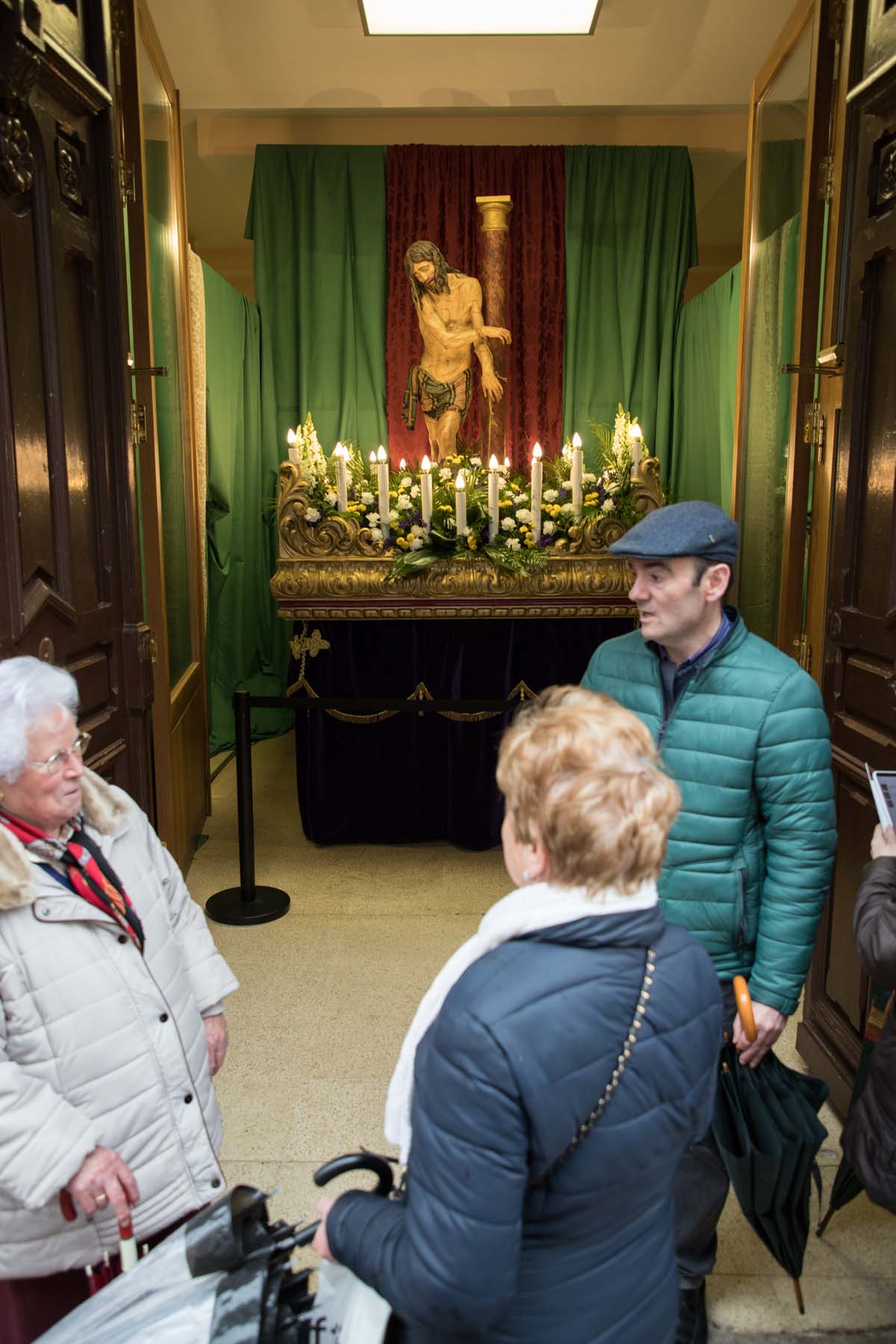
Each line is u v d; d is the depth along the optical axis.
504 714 4.25
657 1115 0.93
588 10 4.43
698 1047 0.97
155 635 3.41
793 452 3.04
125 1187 1.27
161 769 3.48
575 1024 0.89
